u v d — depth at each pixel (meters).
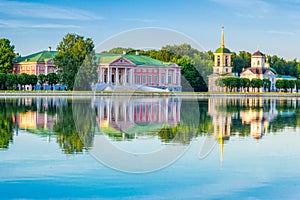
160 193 14.53
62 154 20.03
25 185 15.17
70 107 50.22
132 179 15.76
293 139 26.19
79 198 13.98
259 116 44.31
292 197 14.27
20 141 24.14
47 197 14.08
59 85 90.31
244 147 22.88
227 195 14.42
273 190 14.95
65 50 95.31
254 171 17.38
